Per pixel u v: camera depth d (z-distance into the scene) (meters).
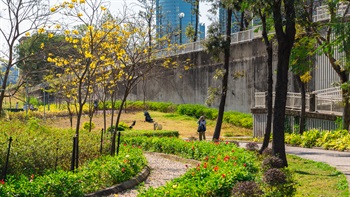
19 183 10.47
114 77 25.39
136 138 25.34
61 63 17.91
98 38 17.91
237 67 42.56
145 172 16.11
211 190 10.43
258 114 33.75
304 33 26.56
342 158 21.75
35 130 20.23
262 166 15.05
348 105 26.64
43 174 12.52
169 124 43.00
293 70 25.64
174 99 50.69
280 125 17.19
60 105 52.62
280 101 17.19
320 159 21.38
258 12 21.58
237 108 42.75
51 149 14.23
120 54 18.69
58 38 19.48
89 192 12.28
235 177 11.34
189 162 20.19
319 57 33.06
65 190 11.06
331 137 27.06
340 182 14.55
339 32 20.83
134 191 13.29
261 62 39.62
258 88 39.94
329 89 31.33
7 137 15.43
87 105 49.53
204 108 45.81
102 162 14.66
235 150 18.52
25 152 13.07
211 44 29.69
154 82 53.38
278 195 11.05
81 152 15.69
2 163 12.32
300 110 31.34
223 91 30.31
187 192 9.70
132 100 56.19
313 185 14.44
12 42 14.22
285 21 16.69
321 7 29.91
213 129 40.72
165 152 23.20
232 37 43.28
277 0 16.64
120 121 43.59
